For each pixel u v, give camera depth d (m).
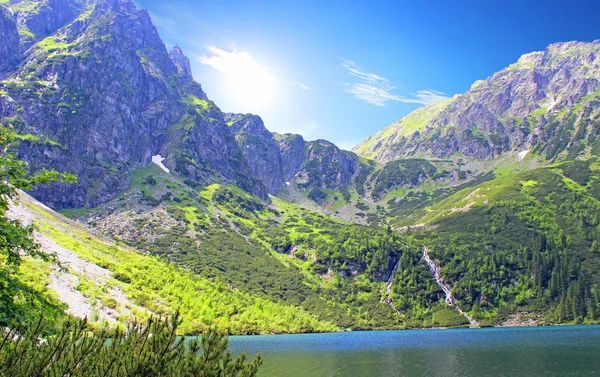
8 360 18.27
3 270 23.94
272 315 181.50
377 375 76.25
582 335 154.00
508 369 81.88
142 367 20.58
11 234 24.20
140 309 105.94
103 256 139.38
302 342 137.88
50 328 20.83
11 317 21.95
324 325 194.38
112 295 107.50
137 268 145.75
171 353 22.03
